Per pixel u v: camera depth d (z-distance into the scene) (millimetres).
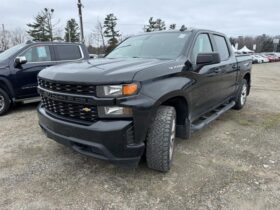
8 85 5945
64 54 6898
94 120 2719
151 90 2787
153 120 2938
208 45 4426
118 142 2629
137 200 2693
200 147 4012
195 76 3611
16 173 3221
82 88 2711
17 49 6281
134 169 3285
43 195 2773
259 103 7402
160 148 2967
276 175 3197
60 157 3658
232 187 2924
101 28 43812
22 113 6152
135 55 3949
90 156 2793
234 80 5504
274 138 4438
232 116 5836
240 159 3615
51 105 3162
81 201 2678
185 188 2896
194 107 3711
